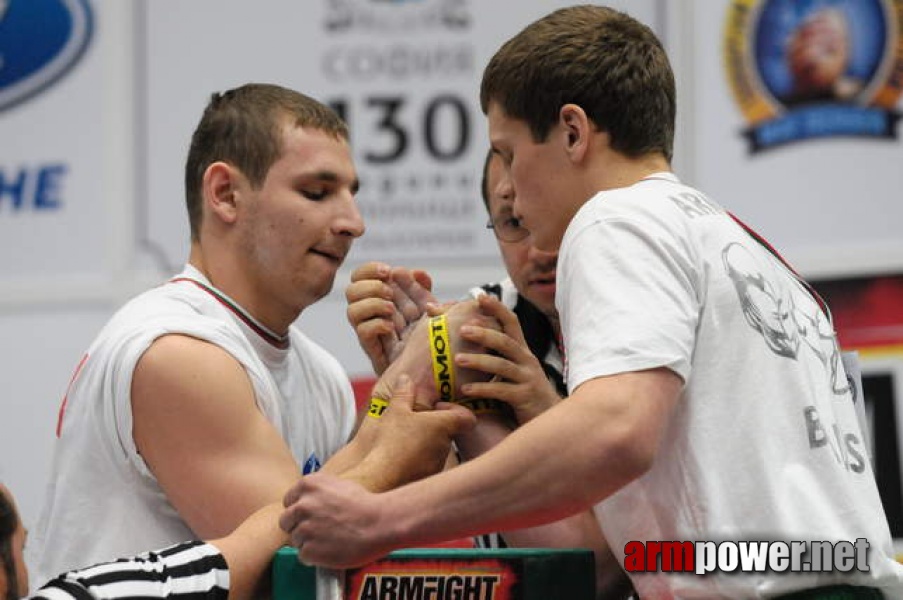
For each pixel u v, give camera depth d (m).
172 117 12.25
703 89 11.74
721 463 5.22
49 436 12.05
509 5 12.01
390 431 6.06
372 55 12.05
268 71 12.17
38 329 12.16
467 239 11.83
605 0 11.83
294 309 7.48
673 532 5.25
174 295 7.25
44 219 12.25
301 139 7.32
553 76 5.75
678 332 4.98
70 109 12.34
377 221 11.85
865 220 11.58
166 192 12.22
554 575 5.32
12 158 12.34
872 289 11.50
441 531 4.84
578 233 5.31
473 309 6.43
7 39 12.50
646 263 5.12
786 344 5.48
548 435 4.75
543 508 4.78
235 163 7.35
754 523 5.18
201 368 6.79
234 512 6.65
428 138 11.92
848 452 5.62
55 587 5.32
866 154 11.62
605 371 4.86
